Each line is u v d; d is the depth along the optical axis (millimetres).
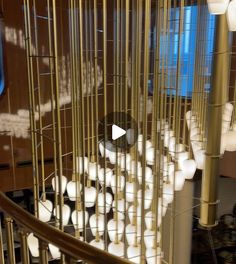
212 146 1572
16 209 1327
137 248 1922
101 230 1971
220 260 4969
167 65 1952
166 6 1798
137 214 1994
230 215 5254
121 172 2123
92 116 1998
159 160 1898
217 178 1609
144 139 1739
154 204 1918
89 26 2219
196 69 2309
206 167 1603
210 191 1615
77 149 1902
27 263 1354
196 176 3359
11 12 4113
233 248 5070
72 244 1072
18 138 4371
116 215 2010
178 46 1874
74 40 1777
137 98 1858
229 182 5316
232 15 1392
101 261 991
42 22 3982
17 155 4395
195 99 2334
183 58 2264
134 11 1845
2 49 4141
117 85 1989
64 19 4219
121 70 2000
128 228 1978
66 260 1089
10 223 1443
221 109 1541
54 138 1684
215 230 5090
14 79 4250
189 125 2318
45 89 4020
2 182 4371
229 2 1383
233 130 1921
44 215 1876
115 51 1984
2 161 4344
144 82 1678
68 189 1950
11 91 4254
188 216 4133
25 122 4383
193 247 4977
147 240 1934
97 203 1990
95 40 1849
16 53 4215
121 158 2057
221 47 1471
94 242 1942
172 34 1950
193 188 3402
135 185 1999
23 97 4328
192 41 2385
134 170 2029
